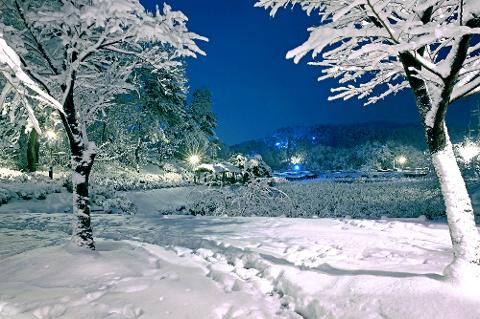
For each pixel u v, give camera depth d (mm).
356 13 4672
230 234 8781
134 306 4203
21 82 4594
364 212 17719
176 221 12016
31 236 9500
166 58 7461
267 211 17984
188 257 6613
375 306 3816
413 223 9914
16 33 6102
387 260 5602
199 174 38969
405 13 4496
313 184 36594
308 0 4902
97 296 4570
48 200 20297
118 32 6625
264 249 6727
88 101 7559
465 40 3627
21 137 31094
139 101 36562
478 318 3326
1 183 20250
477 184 21594
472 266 4023
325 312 3906
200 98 53500
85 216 6820
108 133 32219
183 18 6016
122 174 33375
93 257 6137
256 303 4332
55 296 4543
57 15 5734
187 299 4406
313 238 7781
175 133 46344
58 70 7055
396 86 6039
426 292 3900
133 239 8867
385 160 85812
